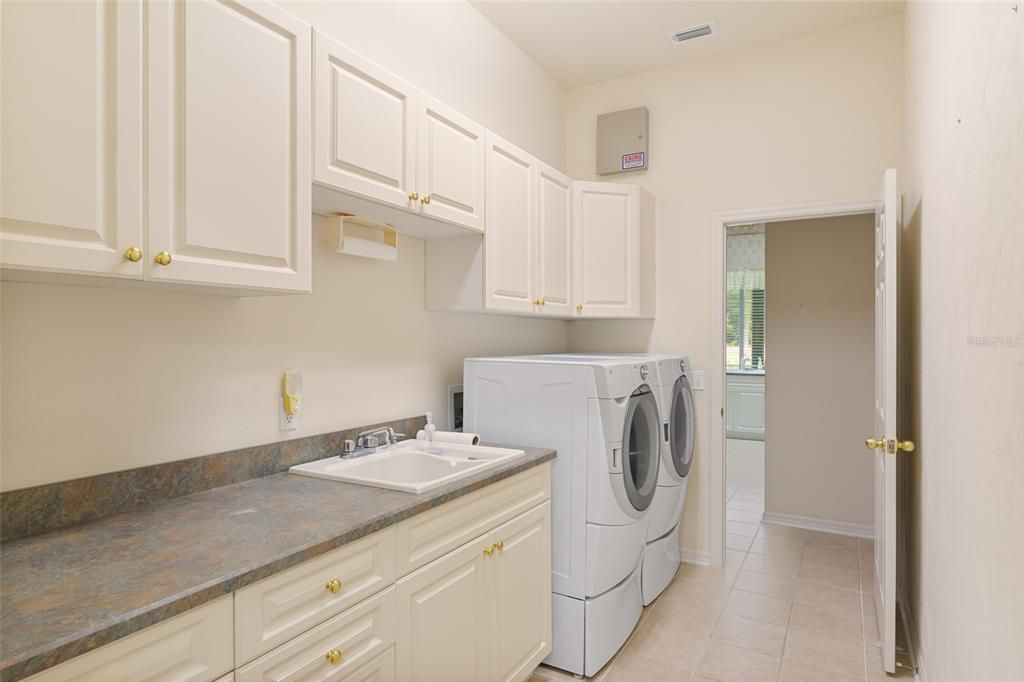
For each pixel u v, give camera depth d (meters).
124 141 1.13
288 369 1.91
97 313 1.41
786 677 2.16
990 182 1.11
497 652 1.86
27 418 1.28
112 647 0.87
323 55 1.59
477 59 2.83
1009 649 0.94
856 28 2.96
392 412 2.34
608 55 3.29
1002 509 1.00
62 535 1.25
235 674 1.05
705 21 2.94
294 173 1.49
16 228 0.98
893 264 2.14
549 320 3.59
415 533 1.51
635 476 2.46
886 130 2.88
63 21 1.04
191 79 1.25
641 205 3.30
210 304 1.67
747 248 8.18
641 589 2.65
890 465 2.15
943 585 1.64
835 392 3.86
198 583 0.99
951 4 1.53
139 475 1.47
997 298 1.05
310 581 1.21
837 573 3.13
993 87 1.08
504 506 1.90
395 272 2.37
